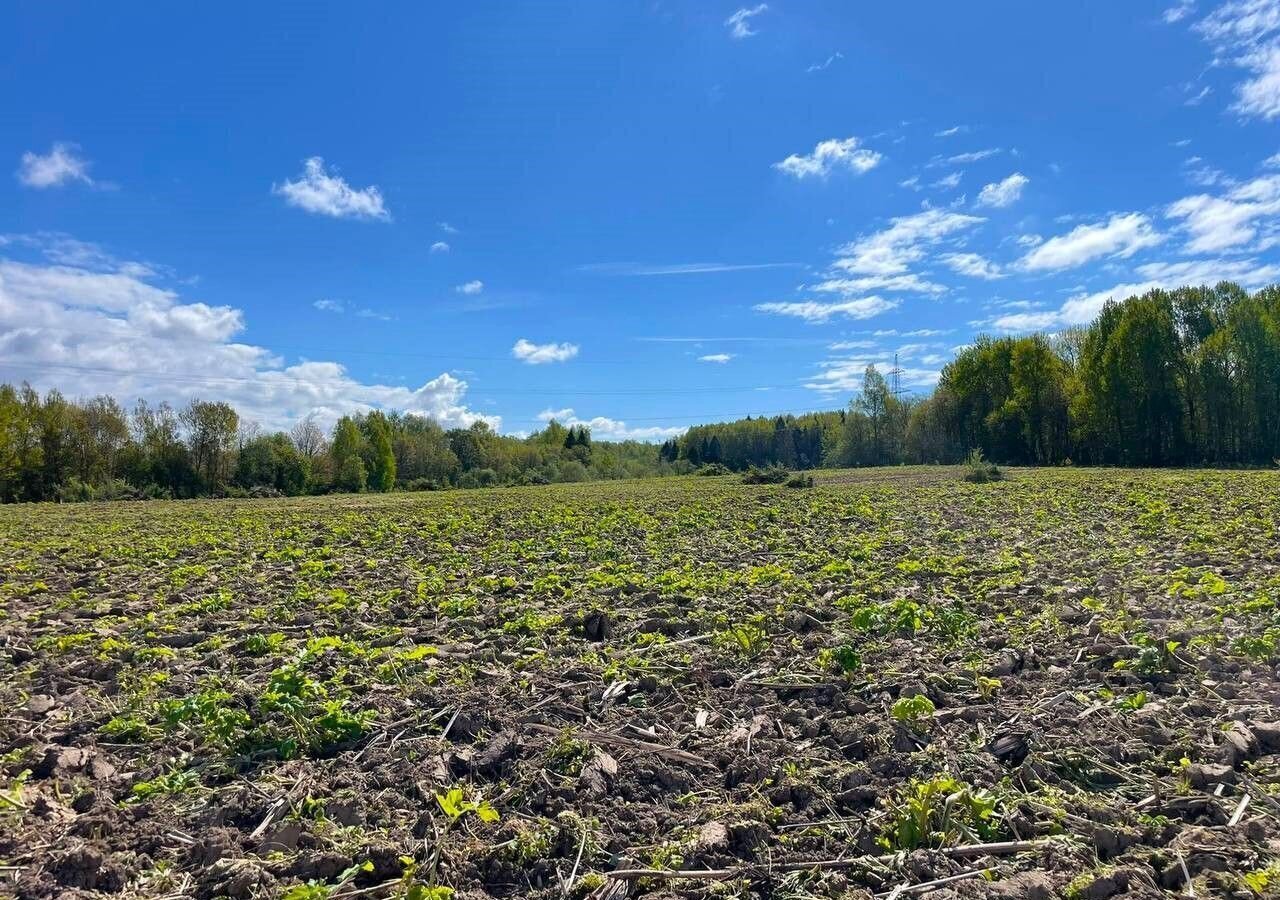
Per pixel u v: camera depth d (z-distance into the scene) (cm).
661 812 487
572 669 780
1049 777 507
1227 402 5319
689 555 1553
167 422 6525
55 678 797
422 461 8606
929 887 396
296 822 469
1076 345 7525
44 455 5912
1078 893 380
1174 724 580
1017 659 747
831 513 2319
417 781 525
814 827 459
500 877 423
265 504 4606
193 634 973
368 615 1081
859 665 728
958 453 7644
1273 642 721
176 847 461
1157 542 1423
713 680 743
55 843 459
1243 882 380
